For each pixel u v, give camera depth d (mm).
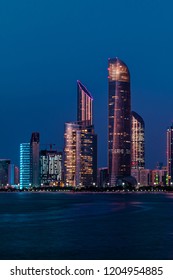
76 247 84062
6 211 188000
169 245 86062
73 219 144375
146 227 119000
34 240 93562
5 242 90750
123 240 93188
